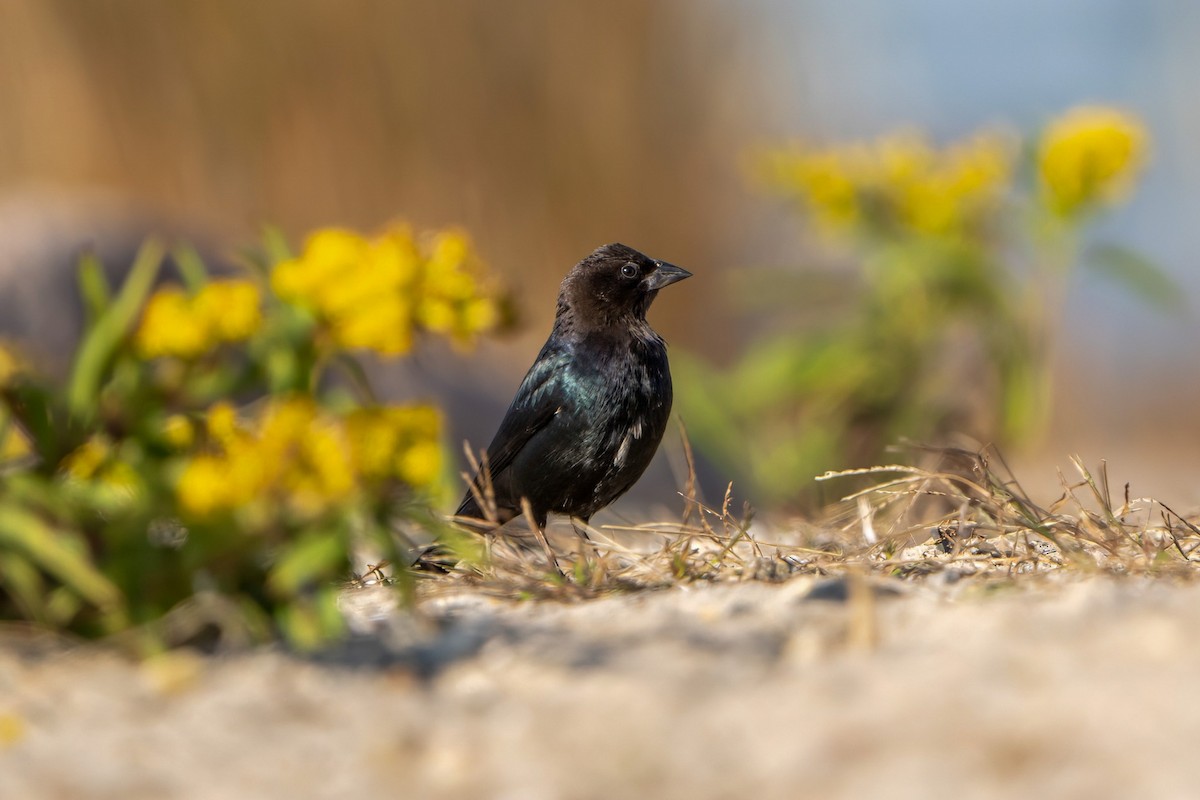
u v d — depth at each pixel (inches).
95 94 784.9
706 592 266.2
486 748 195.3
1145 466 768.9
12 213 665.6
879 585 253.9
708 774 182.2
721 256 861.8
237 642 235.3
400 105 806.5
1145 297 544.7
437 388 660.1
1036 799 165.8
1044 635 215.3
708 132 866.1
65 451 241.1
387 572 319.9
